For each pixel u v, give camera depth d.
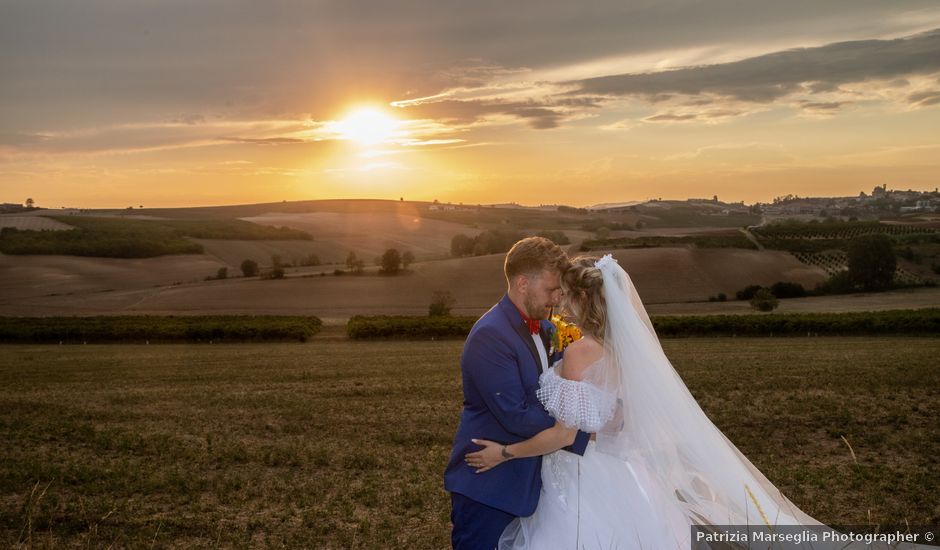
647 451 3.62
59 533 7.07
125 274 110.25
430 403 17.12
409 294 89.56
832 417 12.62
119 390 22.05
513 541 3.58
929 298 78.50
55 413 16.33
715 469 3.66
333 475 9.69
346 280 96.75
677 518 3.57
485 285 92.25
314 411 16.12
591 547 3.38
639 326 3.60
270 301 87.88
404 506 7.89
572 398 3.35
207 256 126.44
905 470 8.73
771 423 12.44
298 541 6.73
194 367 31.55
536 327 3.67
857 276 86.06
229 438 12.89
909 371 19.48
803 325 45.53
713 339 44.97
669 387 3.62
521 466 3.55
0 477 9.43
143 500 8.45
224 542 6.78
